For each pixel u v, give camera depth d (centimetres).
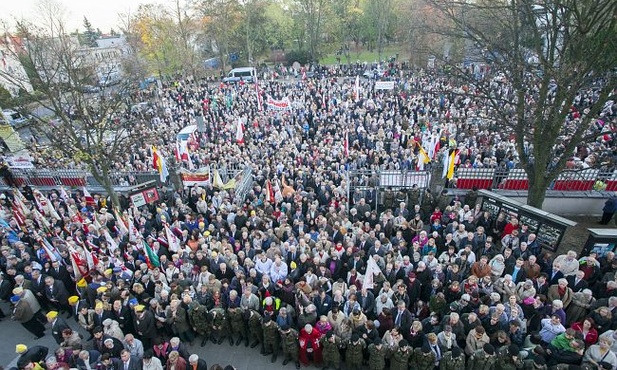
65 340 818
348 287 959
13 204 1585
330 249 1061
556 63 1283
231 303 905
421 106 2723
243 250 1148
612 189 1436
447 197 1385
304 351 832
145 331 867
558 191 1477
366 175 1625
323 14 5634
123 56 4081
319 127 2441
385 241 1077
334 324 823
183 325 905
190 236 1270
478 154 1770
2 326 1069
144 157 2227
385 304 846
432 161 1655
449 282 923
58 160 2180
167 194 1734
